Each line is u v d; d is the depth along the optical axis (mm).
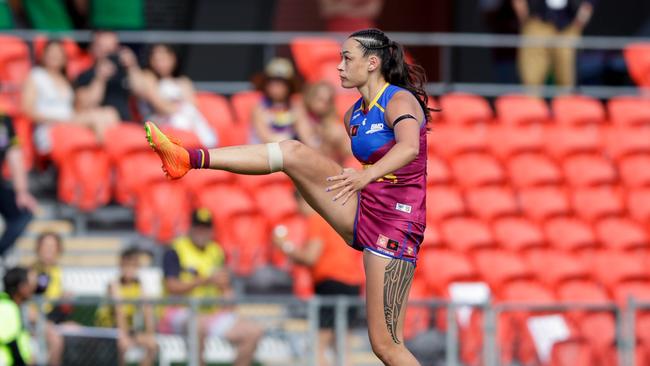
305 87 45062
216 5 56625
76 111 45125
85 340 34188
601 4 63531
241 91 54750
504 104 50625
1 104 46219
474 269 42375
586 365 36656
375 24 62750
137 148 43344
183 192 42688
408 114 19984
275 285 41125
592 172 48656
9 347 30938
